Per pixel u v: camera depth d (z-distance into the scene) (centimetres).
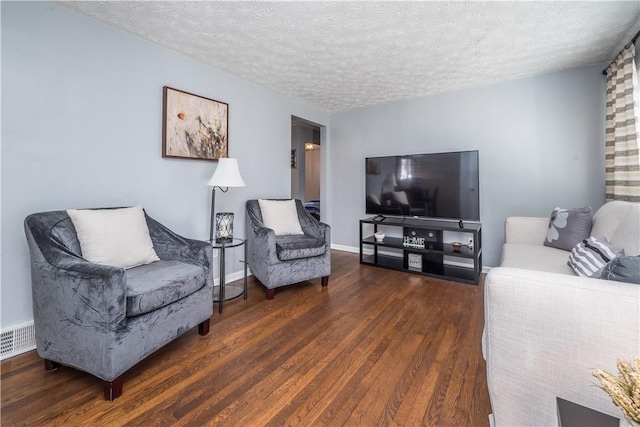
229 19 201
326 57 260
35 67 175
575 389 89
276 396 135
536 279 95
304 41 231
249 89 321
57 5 183
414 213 354
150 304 147
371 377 148
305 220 330
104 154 208
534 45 238
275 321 214
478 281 297
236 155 307
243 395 136
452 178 328
